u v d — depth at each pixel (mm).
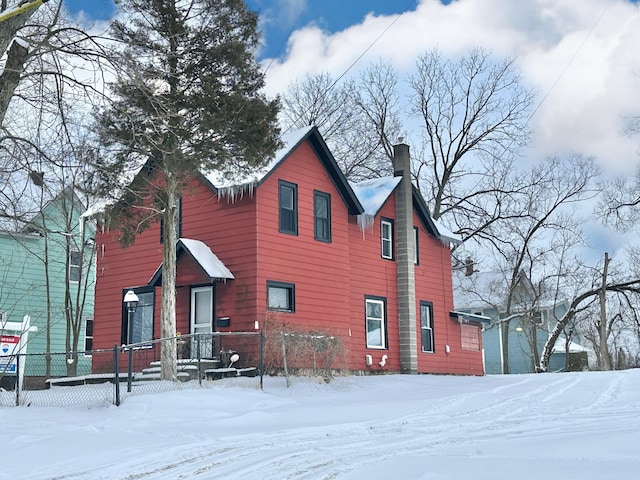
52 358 27609
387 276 25641
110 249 23891
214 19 18516
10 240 26297
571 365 44000
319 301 22031
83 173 14617
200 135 18188
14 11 12312
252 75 18969
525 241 40250
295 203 22000
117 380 14070
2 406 15445
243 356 19766
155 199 19359
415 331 25656
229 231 21047
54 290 28172
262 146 18781
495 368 46656
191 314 21188
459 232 42062
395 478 6809
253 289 20156
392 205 26625
